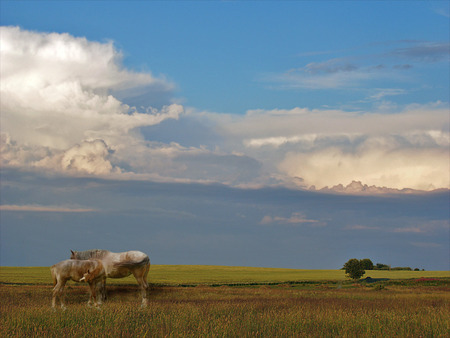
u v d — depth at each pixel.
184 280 61.88
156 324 14.56
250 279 68.50
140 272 25.16
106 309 18.47
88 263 21.19
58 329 13.33
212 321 15.34
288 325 14.70
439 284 63.16
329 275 83.56
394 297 36.22
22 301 25.91
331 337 13.20
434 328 14.43
